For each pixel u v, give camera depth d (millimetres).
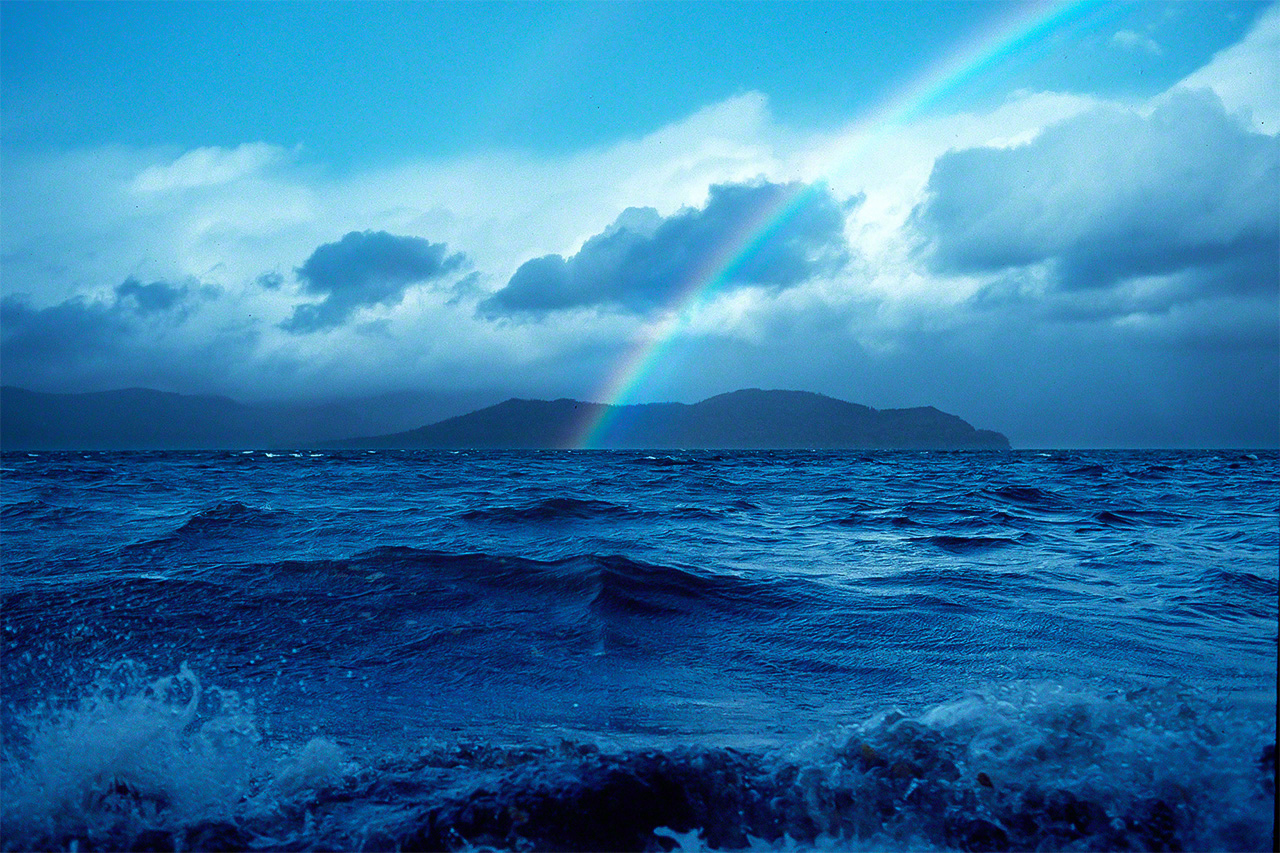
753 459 84812
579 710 5191
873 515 18359
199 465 55969
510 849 3355
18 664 6129
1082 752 4066
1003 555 11930
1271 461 75438
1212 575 9953
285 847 3379
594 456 104250
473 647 6645
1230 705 4695
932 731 4289
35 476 36750
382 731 4773
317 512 17250
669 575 9164
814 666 6227
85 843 3365
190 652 6465
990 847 3402
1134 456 106625
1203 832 3477
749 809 3658
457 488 28297
